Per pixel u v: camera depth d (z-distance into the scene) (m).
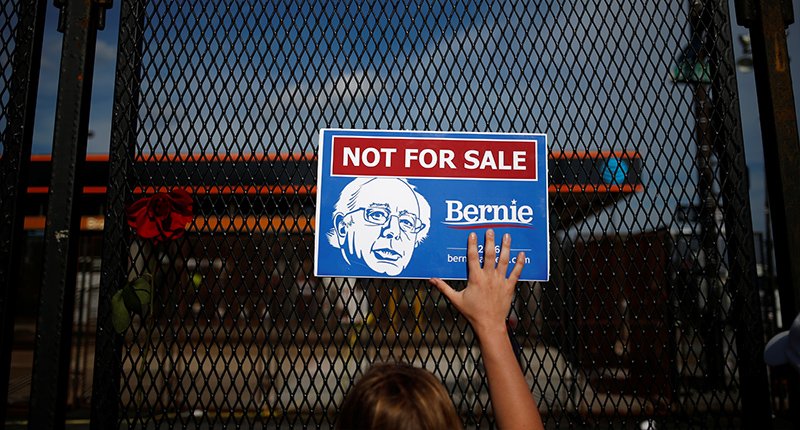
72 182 1.37
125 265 1.42
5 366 1.34
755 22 1.51
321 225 1.40
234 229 1.45
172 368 1.39
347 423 0.89
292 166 1.48
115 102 1.48
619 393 1.42
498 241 1.39
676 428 1.41
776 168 1.41
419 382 0.91
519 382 0.96
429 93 1.52
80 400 6.18
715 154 1.50
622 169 1.50
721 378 1.42
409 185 1.42
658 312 1.44
